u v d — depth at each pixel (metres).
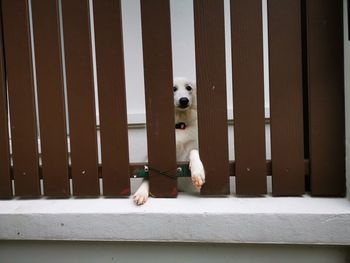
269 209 1.13
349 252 1.13
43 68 1.32
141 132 2.41
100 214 1.17
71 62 1.30
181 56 2.47
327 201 1.20
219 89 1.26
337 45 1.19
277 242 1.11
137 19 2.43
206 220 1.13
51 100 1.33
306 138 1.31
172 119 1.28
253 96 1.25
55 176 1.35
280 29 1.22
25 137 1.35
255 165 1.27
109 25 1.27
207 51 1.25
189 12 2.42
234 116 1.26
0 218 1.20
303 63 1.27
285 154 1.26
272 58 1.23
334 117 1.21
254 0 1.21
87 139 1.32
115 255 1.24
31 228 1.20
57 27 1.30
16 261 1.28
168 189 1.31
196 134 1.79
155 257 1.23
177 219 1.14
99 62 1.29
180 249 1.21
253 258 1.19
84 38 1.29
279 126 1.25
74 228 1.18
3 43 1.34
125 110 1.30
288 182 1.26
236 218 1.11
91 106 1.31
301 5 1.24
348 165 1.19
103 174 1.33
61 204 1.28
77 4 1.28
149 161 1.31
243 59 1.24
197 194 1.36
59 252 1.26
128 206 1.22
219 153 1.28
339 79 1.20
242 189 1.28
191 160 1.33
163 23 1.25
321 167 1.24
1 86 1.35
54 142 1.34
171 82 1.27
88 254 1.25
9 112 1.35
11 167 1.38
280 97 1.24
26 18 1.31
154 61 1.27
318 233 1.08
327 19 1.19
